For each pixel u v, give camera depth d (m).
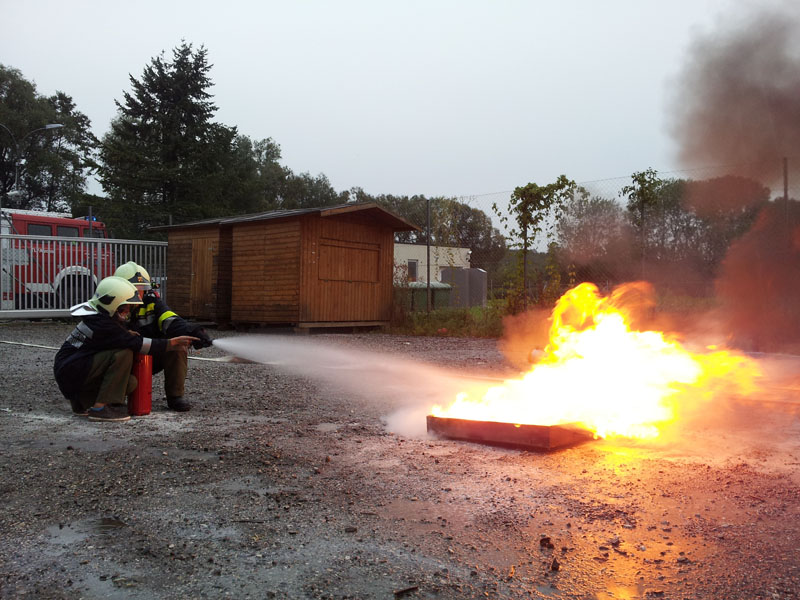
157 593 2.43
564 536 2.98
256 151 69.69
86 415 5.62
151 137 39.88
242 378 7.97
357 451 4.47
